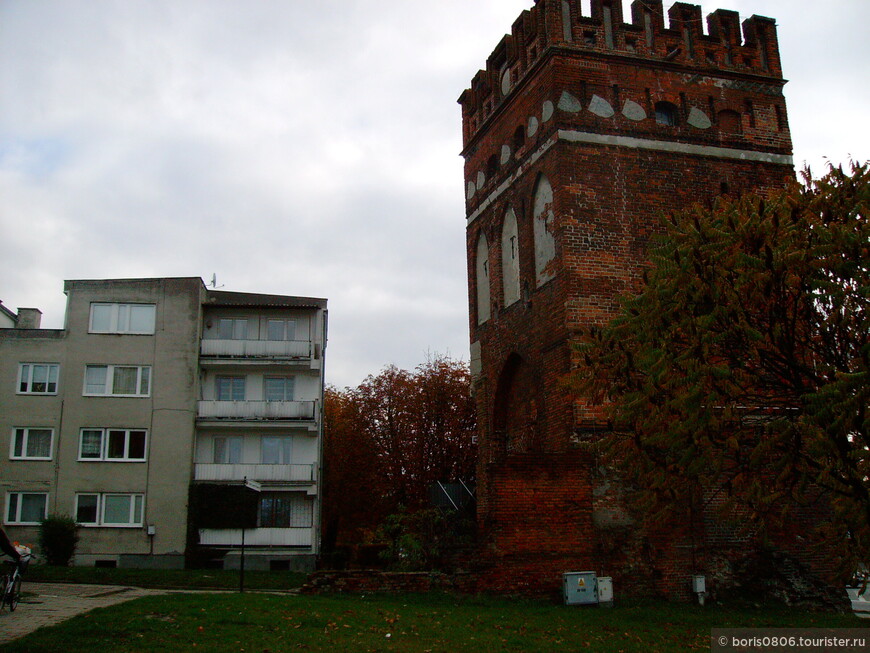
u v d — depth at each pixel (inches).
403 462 2181.3
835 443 498.6
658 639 641.6
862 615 835.4
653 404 585.6
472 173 1299.2
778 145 1100.5
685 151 1054.4
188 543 1552.7
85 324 1616.6
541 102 1066.1
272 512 1633.9
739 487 603.5
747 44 1125.1
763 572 882.1
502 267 1164.5
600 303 973.2
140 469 1571.1
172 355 1622.8
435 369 2258.9
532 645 585.0
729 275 560.1
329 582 820.6
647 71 1067.3
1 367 1584.6
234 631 571.5
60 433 1569.9
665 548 868.0
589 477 868.0
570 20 1054.4
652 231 1013.8
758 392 669.9
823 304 556.1
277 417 1646.2
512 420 1133.1
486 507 1155.3
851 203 593.3
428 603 789.9
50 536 1472.7
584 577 819.4
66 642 510.3
